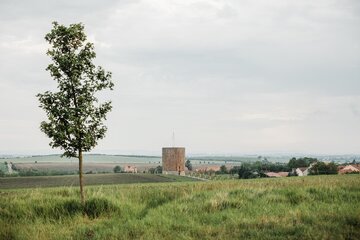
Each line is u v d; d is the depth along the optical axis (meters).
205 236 9.13
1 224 11.34
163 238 9.16
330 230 8.98
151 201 16.91
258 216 11.46
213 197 14.95
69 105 15.16
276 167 132.00
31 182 83.00
